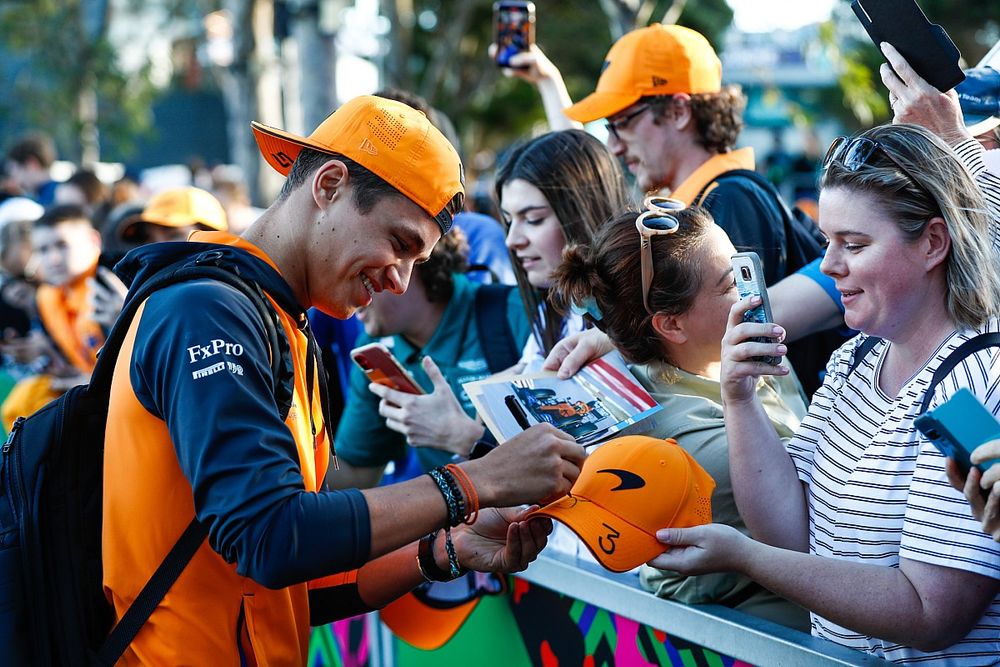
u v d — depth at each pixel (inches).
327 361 143.5
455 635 114.9
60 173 450.0
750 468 81.3
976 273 70.8
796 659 76.4
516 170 115.3
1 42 707.4
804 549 81.4
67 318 199.8
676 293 89.1
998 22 534.9
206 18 642.2
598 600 94.2
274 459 68.3
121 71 722.8
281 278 77.9
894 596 69.6
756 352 78.2
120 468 74.5
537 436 75.9
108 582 75.2
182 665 74.1
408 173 76.2
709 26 570.9
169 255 76.9
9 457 76.9
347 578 90.0
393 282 78.9
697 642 84.6
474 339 123.4
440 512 71.9
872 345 79.9
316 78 361.7
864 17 94.3
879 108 293.4
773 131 367.2
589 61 698.8
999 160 92.0
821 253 128.3
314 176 77.4
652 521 75.9
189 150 928.3
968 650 72.0
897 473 73.0
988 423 62.0
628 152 137.6
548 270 114.7
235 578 75.9
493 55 162.1
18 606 74.7
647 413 87.7
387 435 126.8
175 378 70.0
